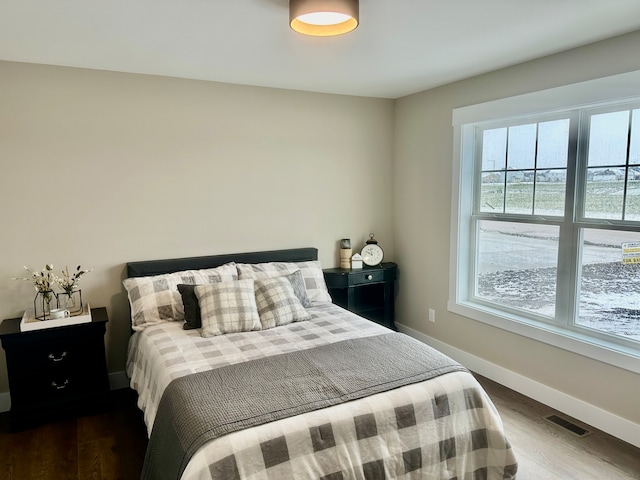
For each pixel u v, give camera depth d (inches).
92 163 127.0
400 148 170.7
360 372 87.7
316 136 159.5
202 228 143.3
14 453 103.3
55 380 116.9
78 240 127.4
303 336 110.9
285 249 156.9
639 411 101.1
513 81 123.7
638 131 101.8
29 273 122.6
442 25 91.4
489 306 142.9
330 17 82.7
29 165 120.3
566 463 96.6
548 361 120.6
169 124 135.6
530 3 80.5
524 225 130.0
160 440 79.7
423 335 165.0
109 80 127.0
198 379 85.4
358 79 139.0
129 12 83.3
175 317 123.2
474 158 145.3
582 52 106.3
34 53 109.7
